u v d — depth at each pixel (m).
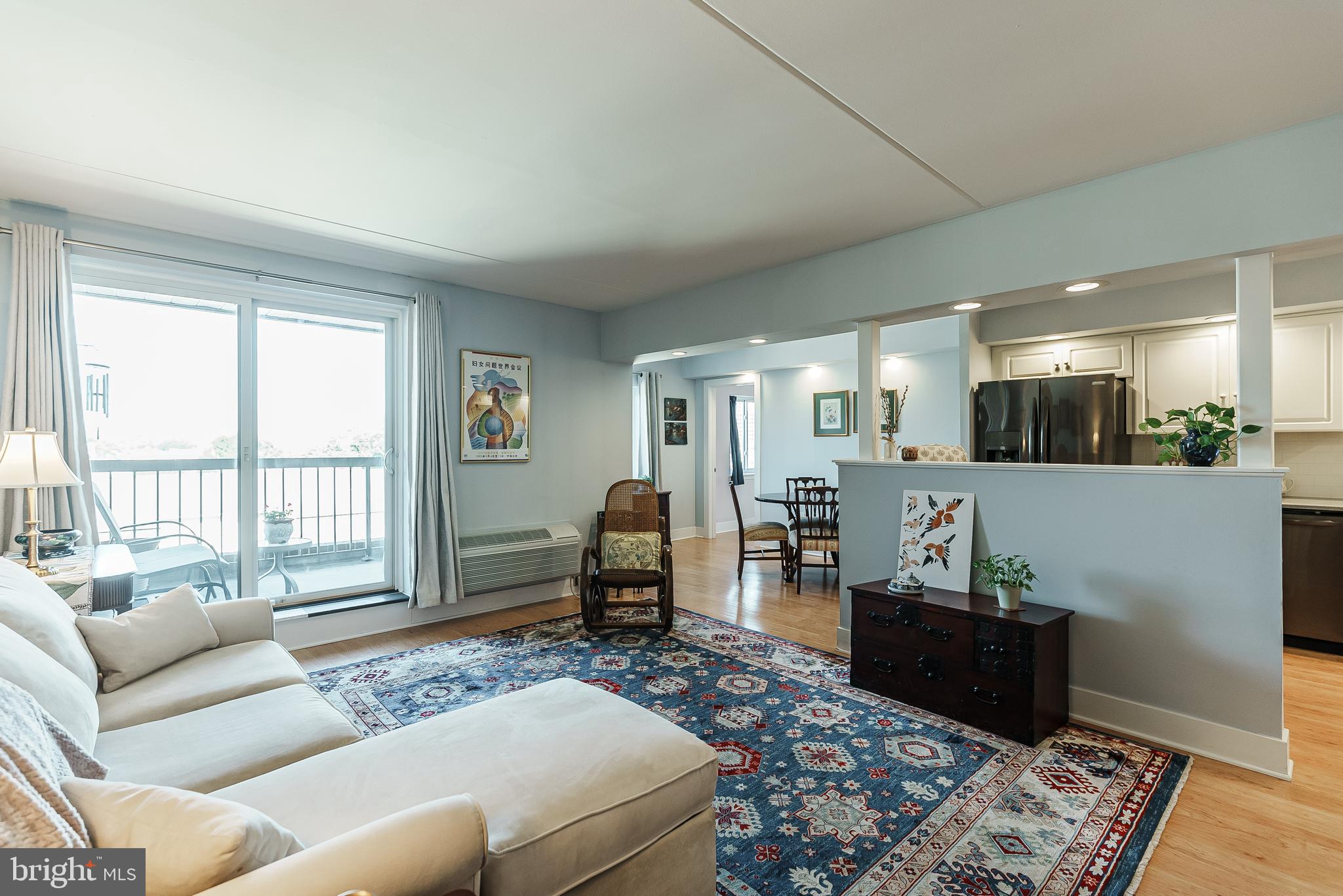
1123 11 1.67
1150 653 2.61
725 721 2.74
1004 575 2.77
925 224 3.30
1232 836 1.93
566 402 5.32
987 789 2.19
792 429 7.39
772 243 3.61
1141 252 2.62
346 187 2.83
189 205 3.04
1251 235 2.37
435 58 1.87
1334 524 3.64
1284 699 3.01
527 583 4.85
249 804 1.31
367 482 4.32
